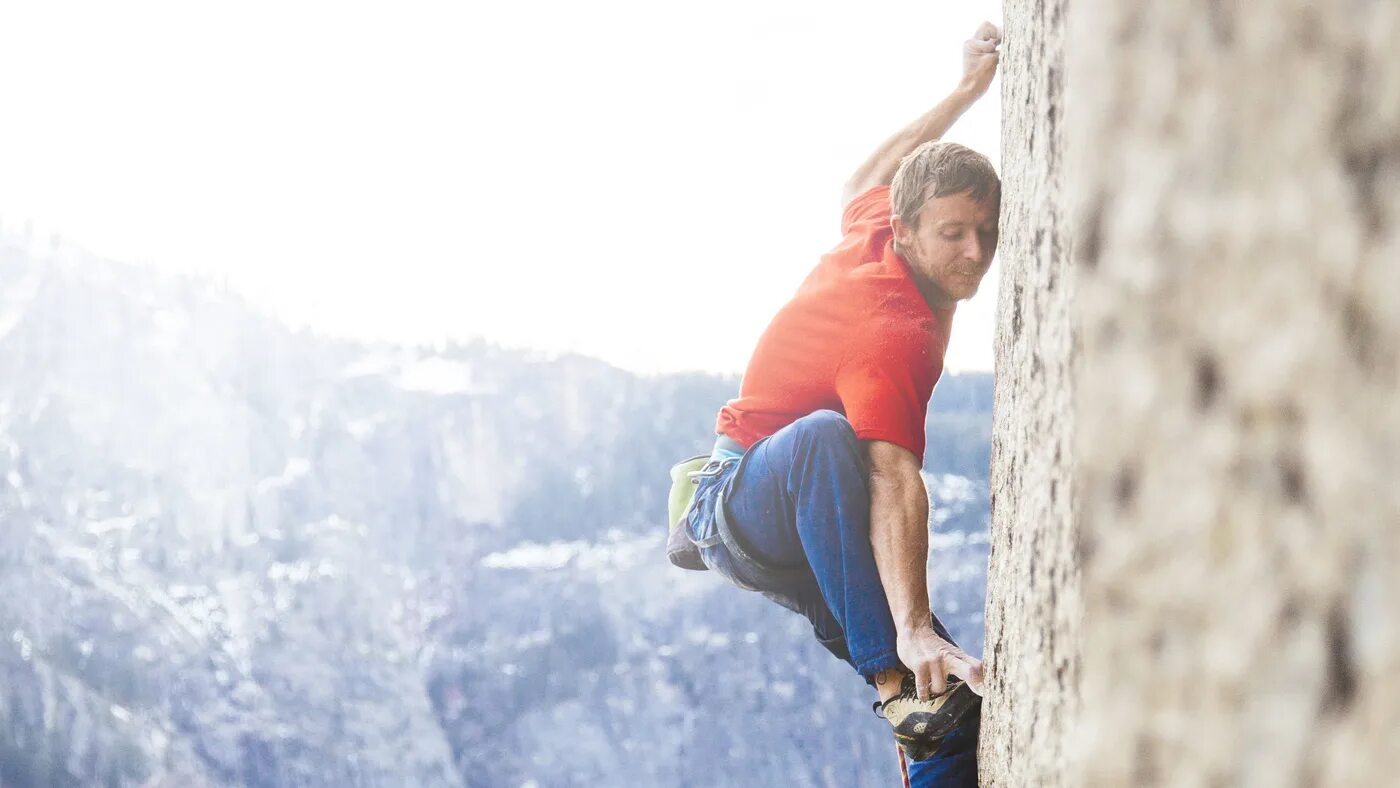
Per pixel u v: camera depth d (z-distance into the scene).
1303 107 0.29
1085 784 0.32
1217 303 0.30
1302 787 0.28
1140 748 0.31
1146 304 0.31
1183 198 0.30
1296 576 0.28
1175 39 0.31
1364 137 0.28
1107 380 0.32
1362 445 0.27
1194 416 0.30
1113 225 0.32
